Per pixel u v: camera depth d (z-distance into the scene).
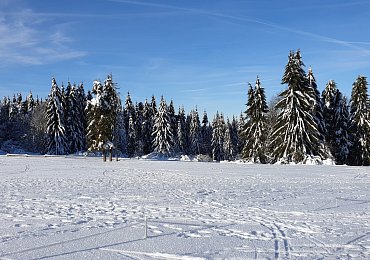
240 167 34.12
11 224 10.65
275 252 7.82
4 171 31.47
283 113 41.19
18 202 14.79
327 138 46.09
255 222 10.80
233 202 14.46
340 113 46.12
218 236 9.19
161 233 9.52
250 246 8.27
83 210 12.91
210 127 100.81
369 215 11.65
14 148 75.81
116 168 34.44
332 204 13.70
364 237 8.98
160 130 67.19
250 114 47.69
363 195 16.00
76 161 46.44
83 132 68.62
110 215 11.97
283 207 13.20
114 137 50.47
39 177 26.00
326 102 47.03
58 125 63.38
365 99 44.44
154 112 81.25
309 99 39.94
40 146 75.00
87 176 26.67
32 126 77.19
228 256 7.55
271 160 44.38
